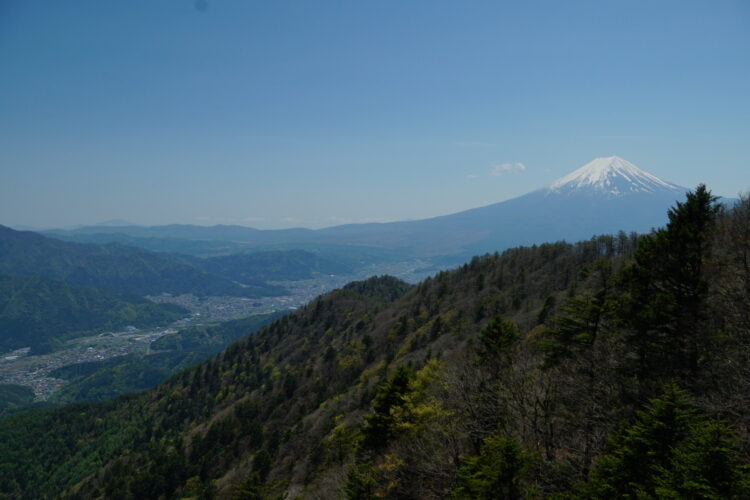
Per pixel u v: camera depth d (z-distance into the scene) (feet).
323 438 197.98
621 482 52.95
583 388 83.10
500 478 58.49
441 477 86.07
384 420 108.68
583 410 80.79
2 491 368.68
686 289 84.64
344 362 342.64
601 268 115.14
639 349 86.53
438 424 89.81
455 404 95.86
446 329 305.94
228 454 276.62
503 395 86.79
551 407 82.17
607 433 71.61
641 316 84.28
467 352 156.46
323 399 303.68
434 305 398.42
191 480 253.24
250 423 304.50
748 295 83.71
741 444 58.08
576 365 88.28
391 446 103.40
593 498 54.19
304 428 237.66
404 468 91.71
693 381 79.30
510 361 106.42
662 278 86.99
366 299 563.07
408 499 87.81
